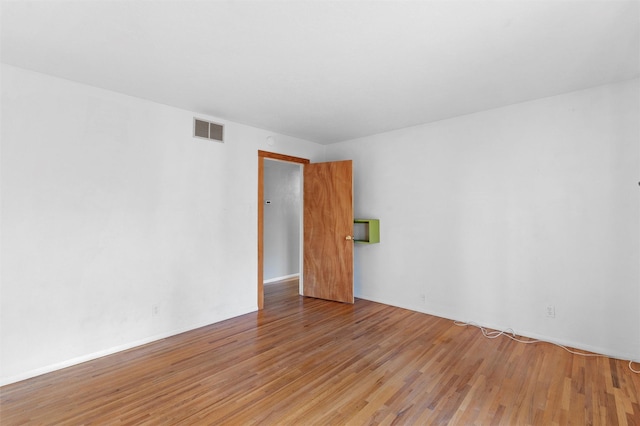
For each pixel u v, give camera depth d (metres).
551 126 3.02
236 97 3.04
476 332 3.26
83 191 2.68
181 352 2.81
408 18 1.80
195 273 3.43
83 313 2.66
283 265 6.00
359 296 4.66
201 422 1.85
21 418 1.89
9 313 2.33
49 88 2.52
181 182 3.33
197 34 1.97
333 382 2.29
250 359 2.66
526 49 2.16
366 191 4.57
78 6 1.69
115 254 2.85
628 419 1.86
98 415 1.92
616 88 2.70
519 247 3.20
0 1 1.63
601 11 1.74
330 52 2.20
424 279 3.93
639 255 2.60
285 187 6.04
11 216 2.34
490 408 1.98
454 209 3.67
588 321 2.82
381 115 3.60
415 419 1.87
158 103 3.16
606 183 2.74
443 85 2.77
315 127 4.09
